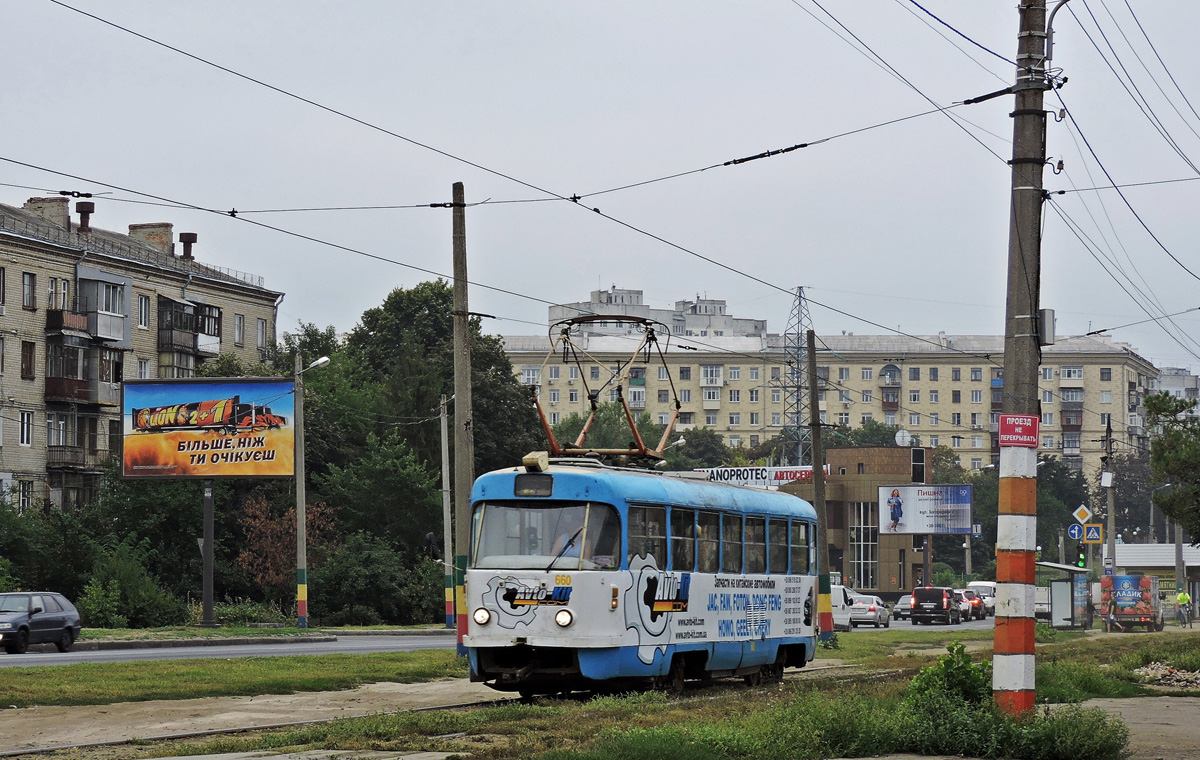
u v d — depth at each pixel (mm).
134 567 49688
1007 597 14148
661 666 20531
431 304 83500
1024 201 14531
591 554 19422
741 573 23578
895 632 52156
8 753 13875
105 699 19094
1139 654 30219
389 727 15188
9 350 61938
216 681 21766
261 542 56375
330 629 46969
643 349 23547
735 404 164375
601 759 12094
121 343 68750
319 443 65625
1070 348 169375
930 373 167250
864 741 13625
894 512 97875
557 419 160625
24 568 50531
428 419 67438
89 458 66062
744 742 13195
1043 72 14594
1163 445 35031
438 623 57906
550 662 19406
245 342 79312
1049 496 133875
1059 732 13352
